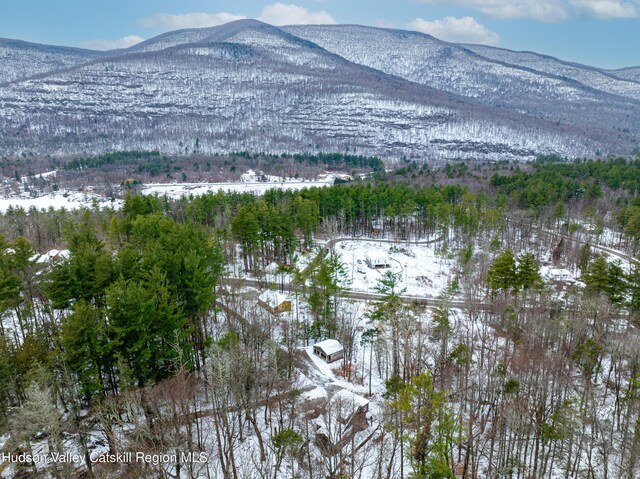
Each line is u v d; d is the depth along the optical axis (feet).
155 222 216.95
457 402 146.00
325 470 112.27
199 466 108.06
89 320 111.86
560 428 112.68
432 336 174.70
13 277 154.61
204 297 143.84
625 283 186.91
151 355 119.85
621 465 106.32
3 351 113.09
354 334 190.60
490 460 115.65
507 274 195.72
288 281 249.34
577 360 155.53
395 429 111.34
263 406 137.08
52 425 94.02
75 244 185.68
